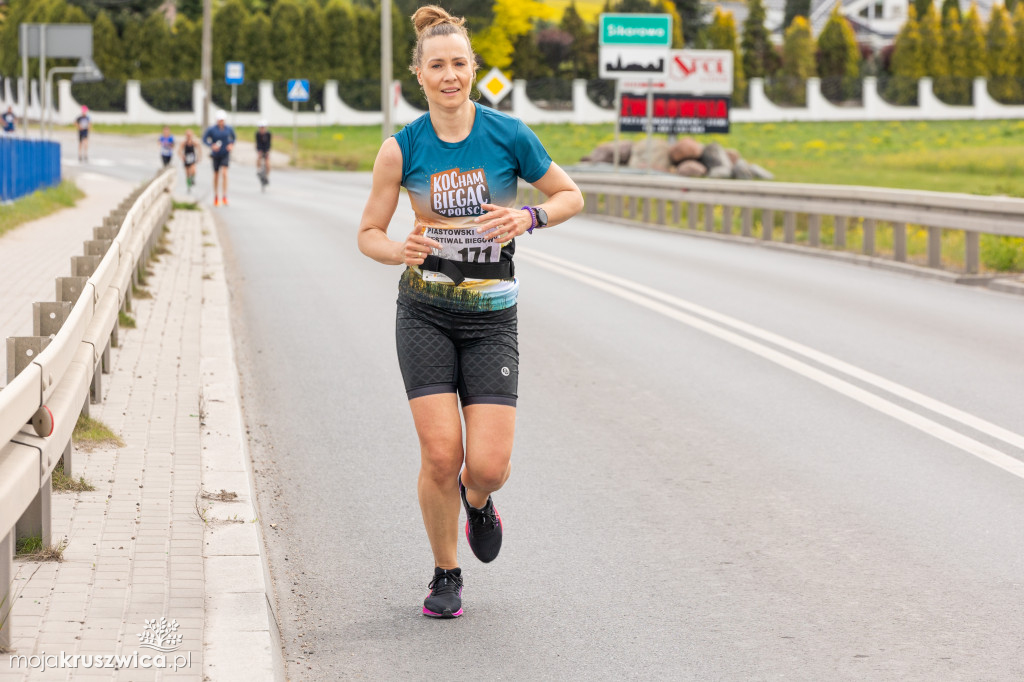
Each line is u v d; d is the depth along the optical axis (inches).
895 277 994.1
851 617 304.7
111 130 4047.7
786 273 1019.3
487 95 2148.1
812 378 592.7
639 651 284.7
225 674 244.1
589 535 369.4
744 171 2600.9
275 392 563.8
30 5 4795.8
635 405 540.1
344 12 4576.8
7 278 840.3
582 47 5452.8
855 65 5590.6
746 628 298.4
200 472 388.8
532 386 577.6
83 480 366.0
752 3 5767.7
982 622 301.3
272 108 4362.7
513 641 290.8
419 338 294.7
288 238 1301.7
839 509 392.8
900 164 3326.8
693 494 410.3
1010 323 756.0
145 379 522.9
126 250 601.6
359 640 291.0
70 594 280.2
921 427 497.4
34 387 257.8
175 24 4576.8
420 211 290.8
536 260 1112.2
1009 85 5073.8
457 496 300.8
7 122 3555.6
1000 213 903.1
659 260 1120.8
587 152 3560.5
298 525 378.3
